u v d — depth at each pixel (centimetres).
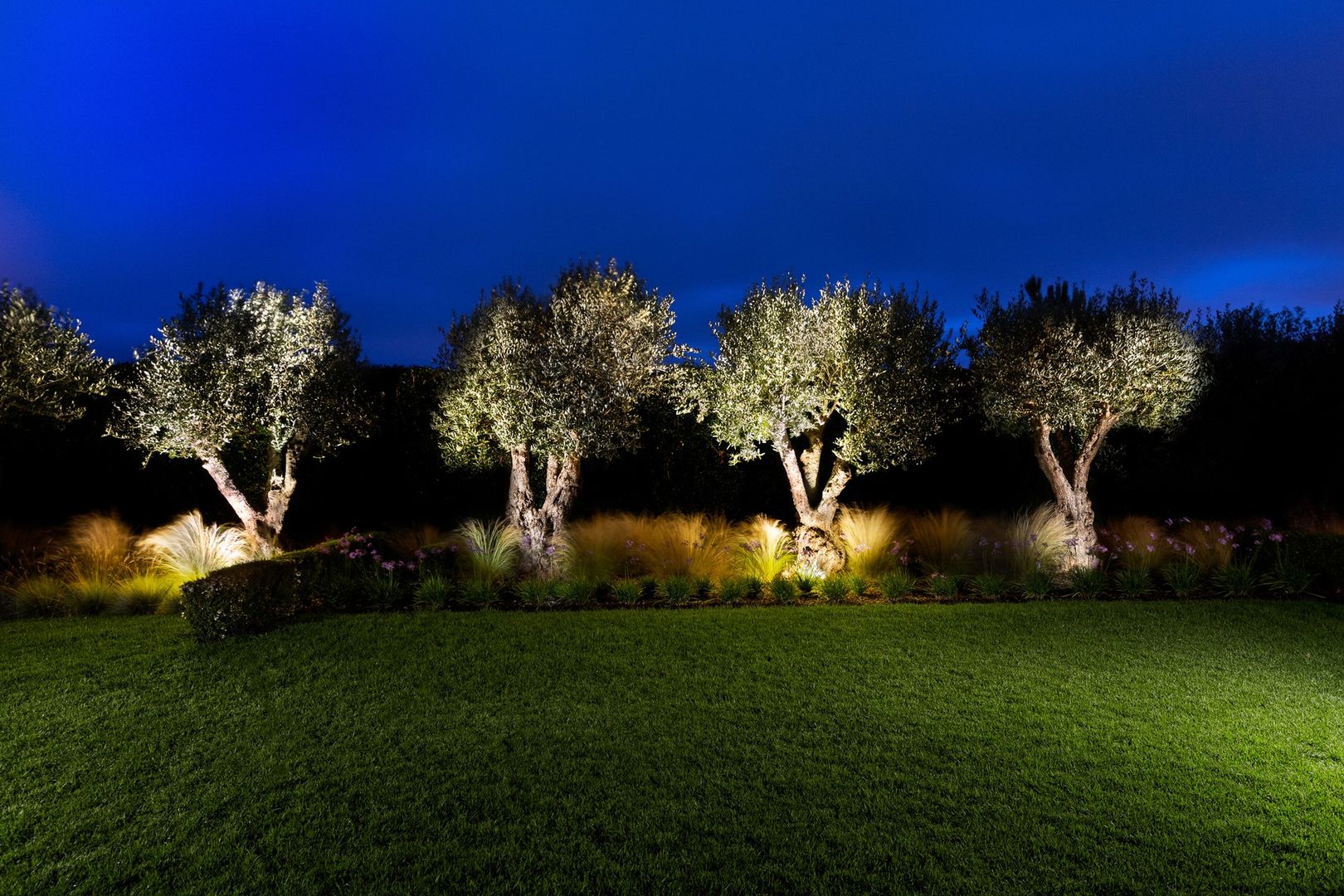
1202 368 1307
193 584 830
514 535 1234
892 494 1566
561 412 1162
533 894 388
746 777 513
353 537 1216
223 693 675
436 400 1527
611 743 566
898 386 1224
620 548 1248
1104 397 1163
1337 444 1398
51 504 1358
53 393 1157
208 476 1427
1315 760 545
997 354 1234
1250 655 791
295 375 1260
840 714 625
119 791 494
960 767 529
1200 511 1495
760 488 1540
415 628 888
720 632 876
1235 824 456
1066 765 533
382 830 446
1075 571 1123
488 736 580
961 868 411
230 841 434
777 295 1255
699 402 1291
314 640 835
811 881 398
